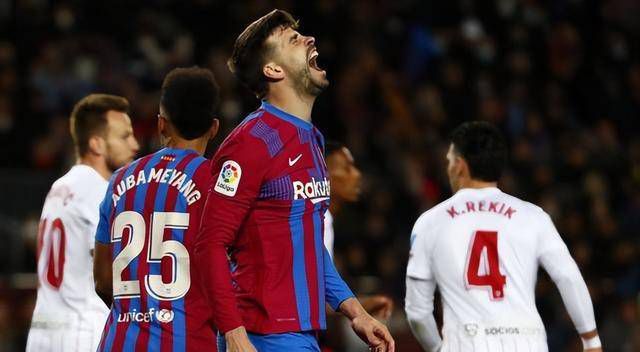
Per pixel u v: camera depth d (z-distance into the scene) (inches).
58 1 1859.0
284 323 560.1
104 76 1766.7
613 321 1402.6
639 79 2389.3
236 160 557.9
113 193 634.2
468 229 734.5
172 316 605.9
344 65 2027.6
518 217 735.7
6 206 1547.7
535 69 2292.1
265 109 580.4
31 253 1488.7
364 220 1765.5
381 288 1446.9
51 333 734.5
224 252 552.4
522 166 1900.8
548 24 2374.5
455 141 762.2
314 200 576.7
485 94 2096.5
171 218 613.6
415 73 2110.0
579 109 2293.3
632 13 2630.4
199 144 640.4
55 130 1637.6
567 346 1416.1
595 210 1835.6
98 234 641.6
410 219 1771.7
